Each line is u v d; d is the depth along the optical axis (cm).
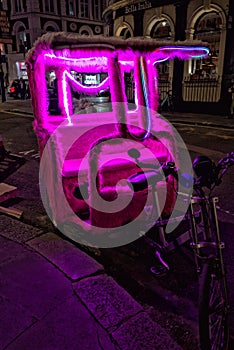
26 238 341
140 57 396
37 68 371
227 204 443
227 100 1313
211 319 193
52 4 3184
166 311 251
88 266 288
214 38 1388
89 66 453
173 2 1383
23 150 824
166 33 1538
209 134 975
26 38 3197
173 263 309
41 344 205
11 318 227
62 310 235
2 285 263
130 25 1619
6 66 3322
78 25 3428
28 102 2258
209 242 208
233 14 1225
